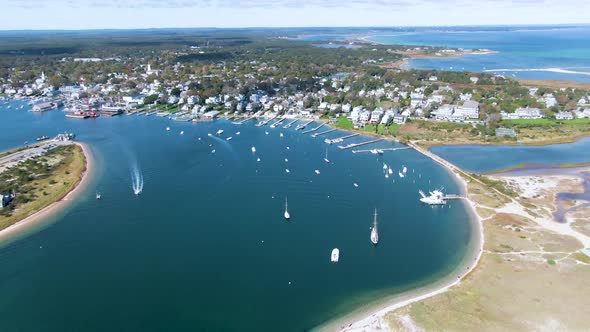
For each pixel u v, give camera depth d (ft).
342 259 508.53
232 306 425.28
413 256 514.27
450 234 567.59
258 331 391.86
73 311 419.13
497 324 389.19
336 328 393.09
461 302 422.00
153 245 540.11
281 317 409.49
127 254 519.60
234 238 555.69
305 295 441.68
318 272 482.28
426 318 399.65
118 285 459.32
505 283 450.30
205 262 501.15
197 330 392.68
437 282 460.14
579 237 543.80
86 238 558.97
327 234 568.41
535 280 453.17
